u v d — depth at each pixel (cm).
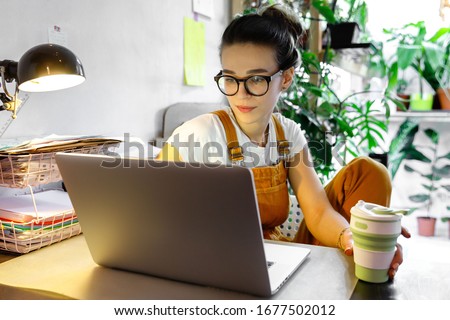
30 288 59
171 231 56
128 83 138
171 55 161
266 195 99
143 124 146
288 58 88
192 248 56
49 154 79
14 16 96
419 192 246
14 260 71
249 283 55
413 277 62
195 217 53
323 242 84
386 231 57
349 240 73
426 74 230
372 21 241
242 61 84
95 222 62
